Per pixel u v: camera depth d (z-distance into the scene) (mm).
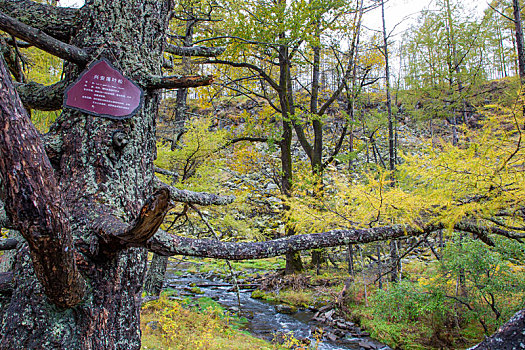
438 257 6492
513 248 5383
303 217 3533
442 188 2789
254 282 11188
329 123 16219
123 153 1627
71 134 1576
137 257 1623
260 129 11672
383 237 2391
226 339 5453
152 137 1834
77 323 1377
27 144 898
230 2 8109
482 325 6039
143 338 4809
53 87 1706
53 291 1150
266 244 1838
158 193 1021
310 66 11961
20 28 1342
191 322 5934
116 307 1494
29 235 935
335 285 9609
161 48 1889
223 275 11961
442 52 9641
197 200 2188
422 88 9688
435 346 5754
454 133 8242
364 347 6027
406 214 2717
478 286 5625
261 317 7730
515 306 5426
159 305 6535
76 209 1484
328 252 10883
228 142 9930
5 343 1316
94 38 1650
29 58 3713
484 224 2967
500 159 2562
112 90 1619
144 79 1719
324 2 8414
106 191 1544
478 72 8797
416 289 6457
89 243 1421
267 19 8164
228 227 7160
